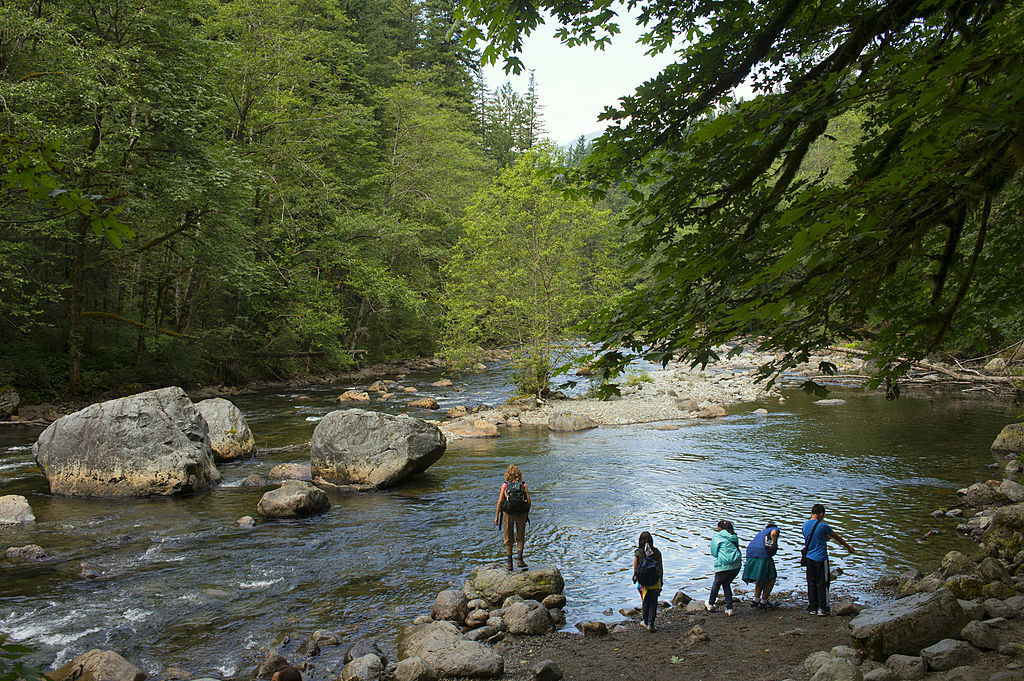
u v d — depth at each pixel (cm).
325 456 1672
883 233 333
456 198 4916
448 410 2823
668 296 482
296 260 3862
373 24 5756
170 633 870
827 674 655
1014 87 237
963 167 297
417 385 3778
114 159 2370
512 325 3166
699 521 1329
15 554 1127
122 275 3158
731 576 943
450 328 3331
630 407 2869
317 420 2581
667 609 958
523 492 1102
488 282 3139
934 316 450
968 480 1573
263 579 1055
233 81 3288
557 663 792
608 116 515
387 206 4503
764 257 432
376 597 992
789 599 980
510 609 909
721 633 862
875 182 292
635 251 552
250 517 1341
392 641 855
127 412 1591
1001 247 579
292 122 3553
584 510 1412
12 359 2678
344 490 1608
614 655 809
